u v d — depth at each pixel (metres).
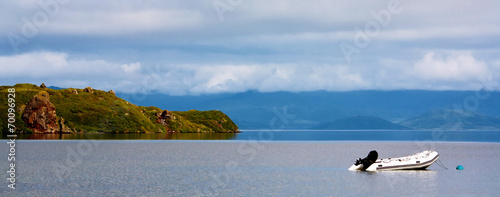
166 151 165.12
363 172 91.75
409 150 192.00
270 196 67.44
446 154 155.50
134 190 71.56
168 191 70.94
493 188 73.06
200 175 90.62
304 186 75.81
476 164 113.62
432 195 67.88
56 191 69.94
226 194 68.88
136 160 124.75
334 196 67.56
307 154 154.88
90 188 73.06
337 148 198.75
